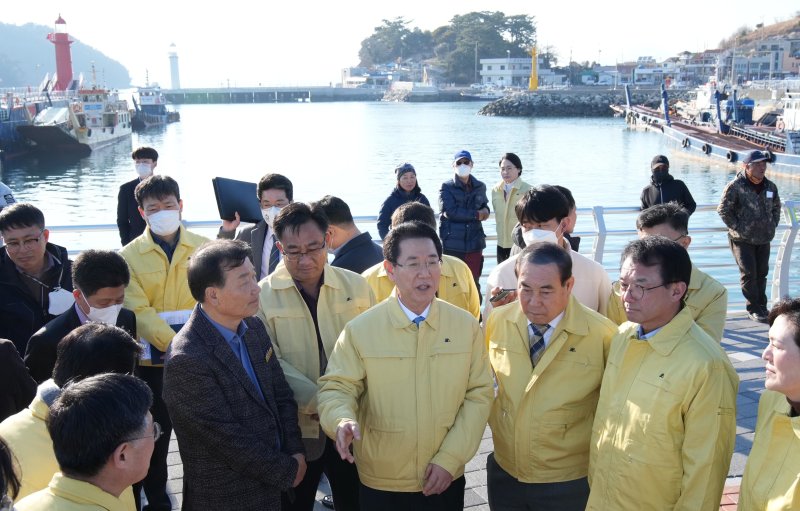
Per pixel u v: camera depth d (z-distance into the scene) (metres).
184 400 2.63
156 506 3.67
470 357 2.96
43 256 3.83
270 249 4.64
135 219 6.29
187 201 28.34
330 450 3.33
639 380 2.59
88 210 27.47
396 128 68.06
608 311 3.61
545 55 142.75
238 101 166.12
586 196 27.67
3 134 43.56
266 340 3.00
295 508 3.27
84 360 2.50
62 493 1.96
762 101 48.59
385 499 2.94
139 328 3.69
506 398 3.00
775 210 6.92
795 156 31.08
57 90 64.75
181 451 2.78
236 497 2.75
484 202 7.76
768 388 2.21
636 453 2.54
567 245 3.69
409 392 2.88
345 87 159.25
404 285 2.83
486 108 92.06
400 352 2.88
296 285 3.35
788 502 2.14
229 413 2.69
